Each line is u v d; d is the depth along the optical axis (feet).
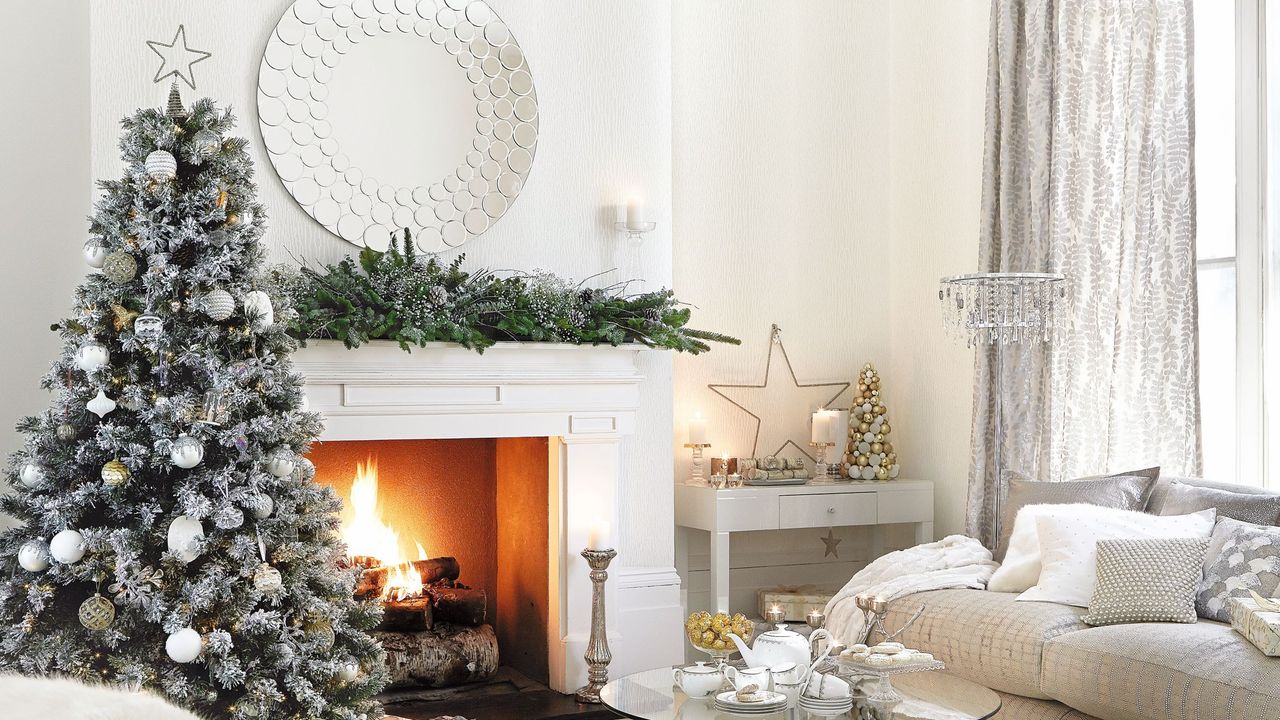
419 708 12.96
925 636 11.69
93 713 2.16
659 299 13.92
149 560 8.45
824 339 17.56
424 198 13.53
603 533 13.47
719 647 10.77
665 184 14.90
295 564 8.93
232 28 12.58
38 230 11.79
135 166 8.71
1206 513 11.34
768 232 17.19
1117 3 13.79
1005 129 15.11
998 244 15.37
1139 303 13.35
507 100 13.97
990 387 15.14
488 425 13.26
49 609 8.34
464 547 15.11
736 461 16.03
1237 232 13.06
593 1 14.56
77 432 8.52
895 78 17.87
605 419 13.92
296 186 12.86
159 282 8.52
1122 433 13.55
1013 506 13.29
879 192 17.85
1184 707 9.05
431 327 12.34
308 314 11.92
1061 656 10.21
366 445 14.44
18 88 11.69
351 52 13.20
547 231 14.21
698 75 16.75
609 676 13.93
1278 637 8.92
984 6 16.07
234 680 8.09
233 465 8.63
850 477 16.81
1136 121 13.38
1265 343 12.78
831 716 8.89
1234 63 13.20
